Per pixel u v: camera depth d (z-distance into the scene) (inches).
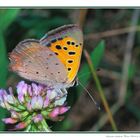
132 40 8.8
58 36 5.9
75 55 6.0
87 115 8.8
